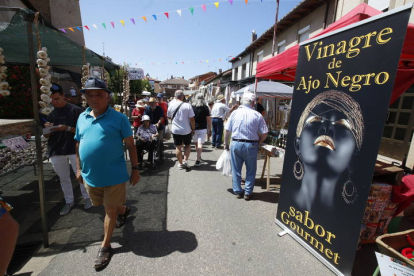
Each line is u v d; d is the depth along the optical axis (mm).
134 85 24047
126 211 2830
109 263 2188
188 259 2250
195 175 4766
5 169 3410
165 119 7324
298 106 2502
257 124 3330
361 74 1808
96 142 2129
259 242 2535
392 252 1643
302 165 2443
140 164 5215
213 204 3436
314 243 2311
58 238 2625
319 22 7734
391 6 5039
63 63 6129
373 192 2281
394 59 1566
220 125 7539
